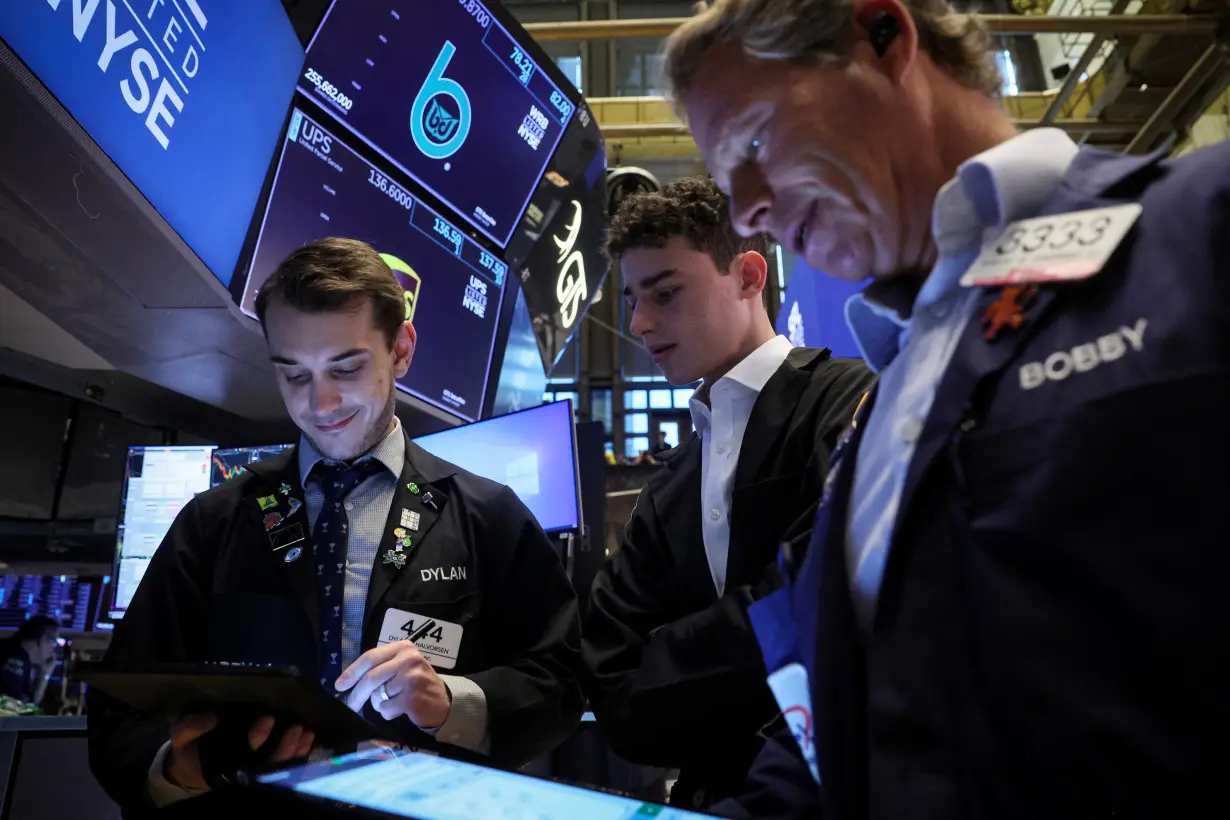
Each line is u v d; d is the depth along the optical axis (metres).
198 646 1.30
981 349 0.61
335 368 1.32
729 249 1.43
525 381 4.66
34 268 2.43
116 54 1.84
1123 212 0.59
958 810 0.54
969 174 0.70
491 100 4.09
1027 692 0.51
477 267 4.06
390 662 1.12
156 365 3.13
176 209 2.29
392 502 1.40
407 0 3.50
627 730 1.11
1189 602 0.47
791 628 0.78
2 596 4.67
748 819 0.72
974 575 0.56
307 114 3.12
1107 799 0.49
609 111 9.62
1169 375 0.50
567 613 1.45
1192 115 6.87
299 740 0.83
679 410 11.09
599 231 5.21
